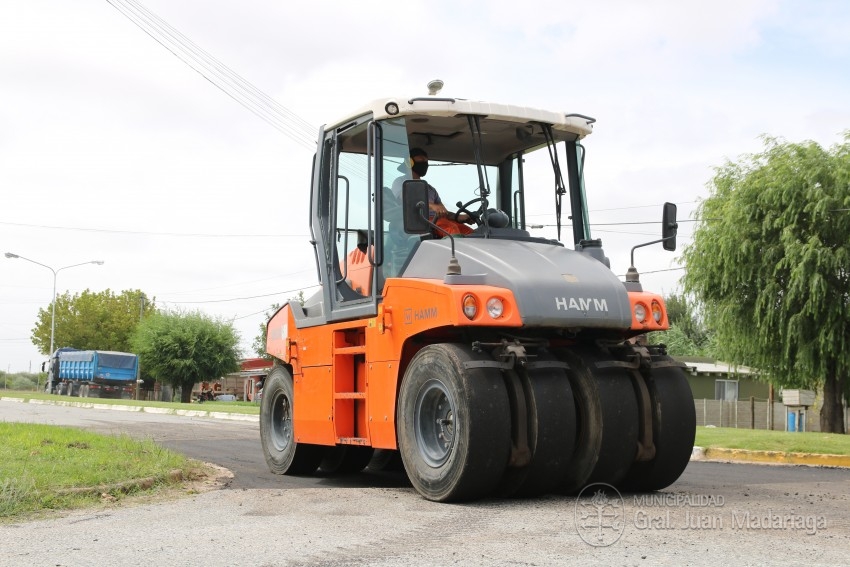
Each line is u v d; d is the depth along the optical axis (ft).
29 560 18.13
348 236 31.91
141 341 201.16
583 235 30.83
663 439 27.68
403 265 28.71
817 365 82.38
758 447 50.52
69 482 26.71
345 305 31.22
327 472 37.17
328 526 21.89
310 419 33.35
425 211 25.99
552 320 25.75
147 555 18.56
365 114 30.83
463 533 20.89
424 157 30.99
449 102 29.30
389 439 28.22
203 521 22.63
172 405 127.24
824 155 83.71
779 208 83.61
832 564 17.51
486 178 30.66
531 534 20.74
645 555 18.29
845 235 81.10
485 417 24.80
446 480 25.38
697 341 217.97
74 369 193.06
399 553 18.62
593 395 26.94
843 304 80.79
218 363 201.16
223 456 42.96
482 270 26.43
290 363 35.27
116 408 122.83
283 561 17.94
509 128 30.66
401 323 27.71
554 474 26.18
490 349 25.95
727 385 150.41
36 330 247.29
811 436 57.11
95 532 21.08
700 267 89.40
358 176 31.48
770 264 83.41
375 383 29.01
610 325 26.78
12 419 70.90
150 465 31.24
